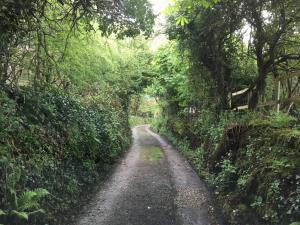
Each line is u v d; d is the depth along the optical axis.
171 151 18.84
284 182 5.89
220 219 7.38
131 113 52.94
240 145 9.09
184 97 19.67
